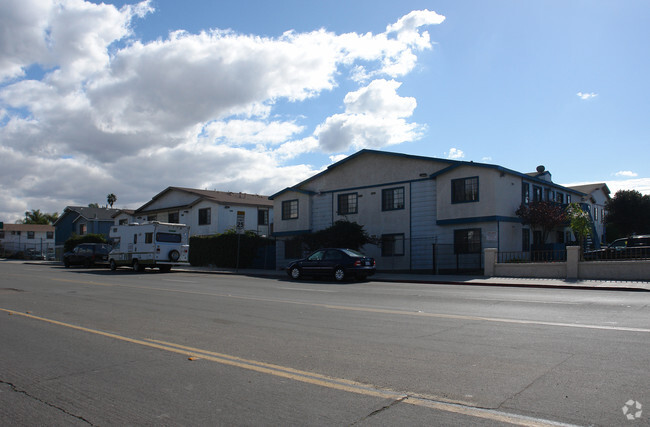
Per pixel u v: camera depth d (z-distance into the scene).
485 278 21.52
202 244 35.72
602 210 44.97
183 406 5.05
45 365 6.73
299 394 5.38
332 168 32.91
